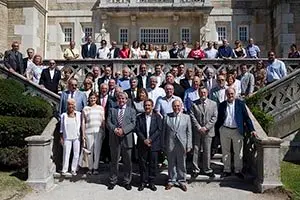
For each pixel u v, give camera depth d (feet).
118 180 30.55
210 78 37.50
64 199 27.22
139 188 28.96
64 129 31.17
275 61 41.68
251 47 51.98
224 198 27.30
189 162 33.60
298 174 32.24
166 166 32.99
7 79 37.52
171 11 69.46
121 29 72.23
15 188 28.40
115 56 51.72
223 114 30.73
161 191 28.73
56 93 40.22
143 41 72.02
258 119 35.70
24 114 34.86
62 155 33.27
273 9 69.62
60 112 32.91
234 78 35.45
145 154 29.22
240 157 30.68
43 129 33.55
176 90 34.47
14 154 32.83
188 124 29.53
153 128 29.19
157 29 72.13
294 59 44.70
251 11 71.77
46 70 40.34
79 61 45.11
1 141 33.19
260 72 39.99
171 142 29.25
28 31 65.82
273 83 37.55
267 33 71.41
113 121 29.50
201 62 44.42
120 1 70.38
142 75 37.14
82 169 32.42
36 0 66.85
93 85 37.78
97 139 31.17
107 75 38.11
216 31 72.02
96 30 72.18
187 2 69.46
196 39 71.67
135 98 32.86
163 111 30.99
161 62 44.65
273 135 36.96
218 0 72.28
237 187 29.53
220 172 31.68
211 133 30.30
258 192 28.25
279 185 27.96
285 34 65.05
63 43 72.79
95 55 52.08
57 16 73.05
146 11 69.62
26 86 38.93
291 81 37.81
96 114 31.42
